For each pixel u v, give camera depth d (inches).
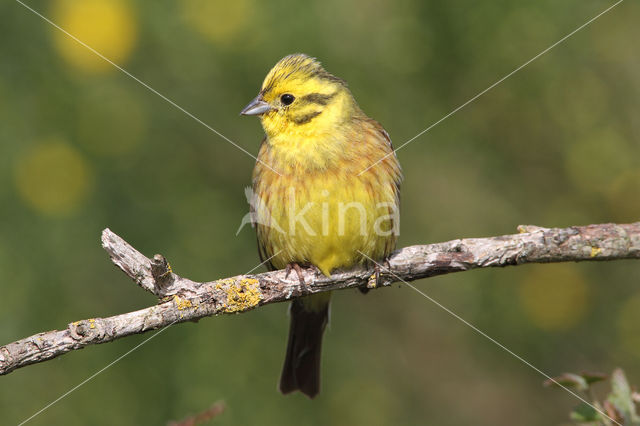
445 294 487.8
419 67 462.0
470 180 494.6
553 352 482.3
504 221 488.4
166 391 428.8
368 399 464.8
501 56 460.8
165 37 458.3
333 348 476.1
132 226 447.8
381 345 500.1
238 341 441.1
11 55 451.5
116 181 453.4
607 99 480.1
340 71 456.4
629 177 481.1
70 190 446.3
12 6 450.9
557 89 472.1
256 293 302.0
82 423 422.6
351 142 320.5
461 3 457.4
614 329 478.6
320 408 450.6
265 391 434.9
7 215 439.8
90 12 453.4
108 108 457.1
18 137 449.4
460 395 500.1
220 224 457.4
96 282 439.5
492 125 484.7
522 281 478.0
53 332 260.4
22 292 427.8
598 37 467.2
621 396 259.6
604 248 300.5
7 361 253.8
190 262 444.1
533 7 457.1
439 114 470.9
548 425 492.4
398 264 312.7
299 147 320.5
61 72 454.3
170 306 277.7
